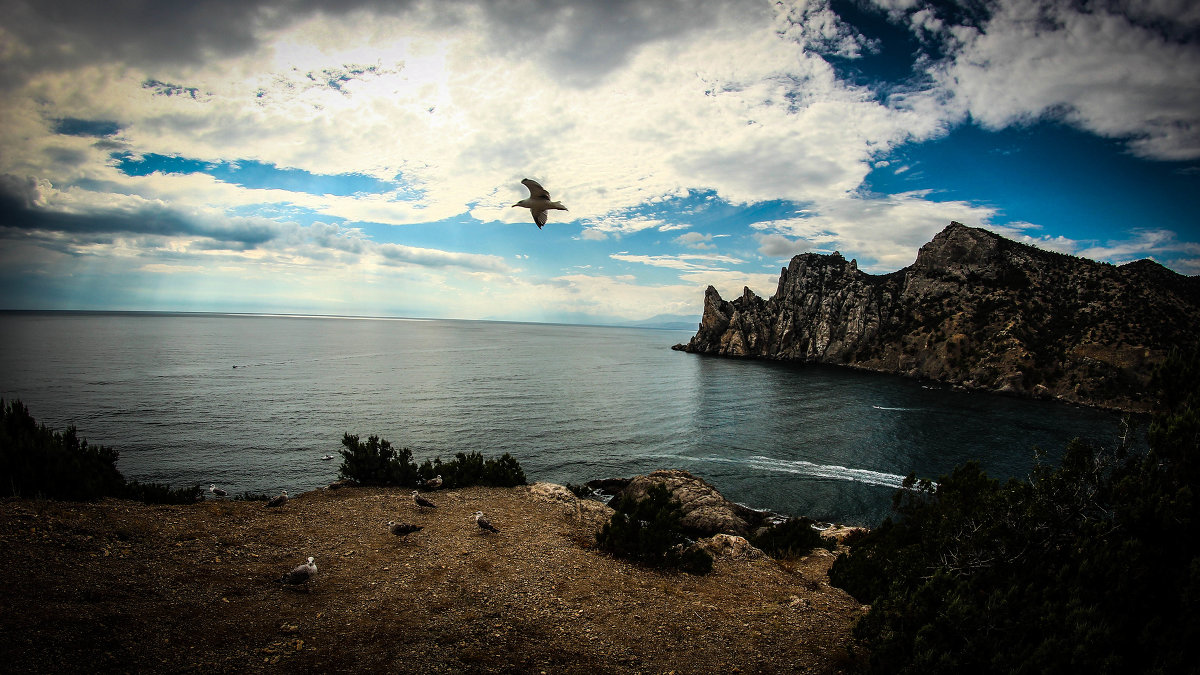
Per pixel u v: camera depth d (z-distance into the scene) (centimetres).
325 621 884
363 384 7419
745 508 3128
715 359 14450
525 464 4072
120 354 10112
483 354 13712
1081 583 855
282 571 1074
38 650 673
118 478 1470
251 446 4038
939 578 916
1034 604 859
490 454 4219
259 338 17138
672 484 2953
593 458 4309
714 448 4750
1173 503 827
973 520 1179
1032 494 1081
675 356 15438
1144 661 726
